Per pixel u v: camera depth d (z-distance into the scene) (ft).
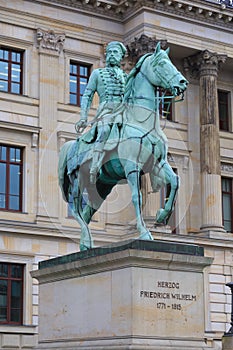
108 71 55.72
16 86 171.32
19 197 166.30
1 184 164.86
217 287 180.65
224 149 196.13
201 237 178.29
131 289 48.42
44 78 172.86
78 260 52.42
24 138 169.07
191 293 50.42
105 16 181.27
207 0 183.01
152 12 178.50
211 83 187.62
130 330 48.03
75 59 177.47
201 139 187.01
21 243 162.30
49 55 174.29
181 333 49.57
